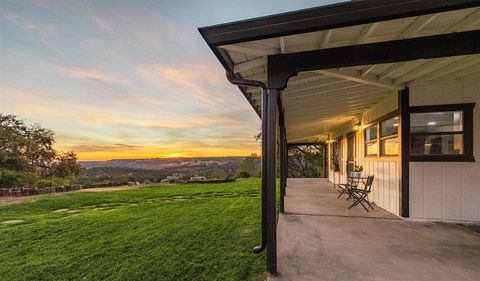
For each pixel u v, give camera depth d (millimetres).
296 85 3967
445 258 2893
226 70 2879
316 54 2537
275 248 2539
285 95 4461
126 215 5562
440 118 4613
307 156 23203
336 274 2516
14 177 11461
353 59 2457
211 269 2674
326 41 2455
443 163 4520
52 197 8875
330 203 6395
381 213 5215
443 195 4508
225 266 2732
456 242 3422
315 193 8258
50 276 2611
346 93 4918
